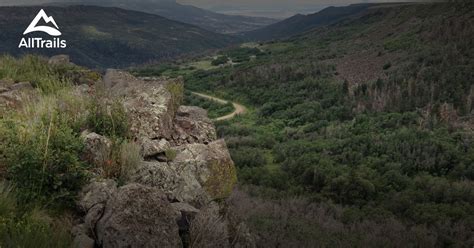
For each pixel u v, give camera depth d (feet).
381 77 537.65
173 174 18.81
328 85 517.55
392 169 211.00
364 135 290.35
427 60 552.41
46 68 37.52
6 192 13.65
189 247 14.79
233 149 255.91
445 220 109.50
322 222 82.69
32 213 13.64
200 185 19.70
